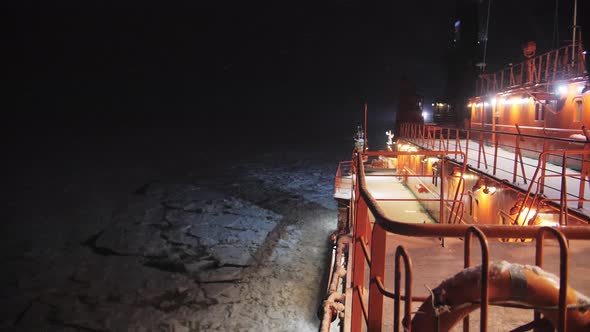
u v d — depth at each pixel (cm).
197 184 4231
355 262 400
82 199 3538
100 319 1459
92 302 1584
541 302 210
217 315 1478
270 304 1551
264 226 2594
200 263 1967
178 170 5209
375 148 8194
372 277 295
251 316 1467
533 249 717
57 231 2559
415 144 2278
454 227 233
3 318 1472
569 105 1339
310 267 1895
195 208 3144
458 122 3528
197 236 2395
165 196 3631
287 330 1382
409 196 2081
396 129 3928
